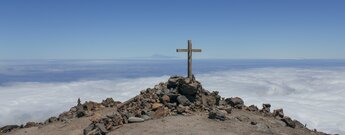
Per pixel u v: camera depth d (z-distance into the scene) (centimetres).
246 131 2056
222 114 2261
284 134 2131
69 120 2558
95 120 2216
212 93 2717
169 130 2023
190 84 2545
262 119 2492
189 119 2241
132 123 2206
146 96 2641
